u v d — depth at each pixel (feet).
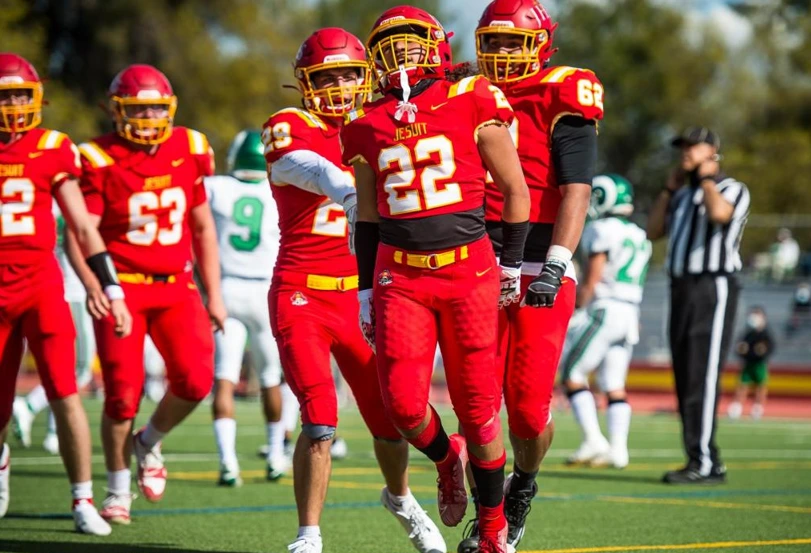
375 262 42.19
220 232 76.23
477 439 41.83
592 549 51.19
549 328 44.55
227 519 59.26
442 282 40.55
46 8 298.15
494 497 42.75
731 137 421.18
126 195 56.65
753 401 217.97
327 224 47.73
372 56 42.19
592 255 90.27
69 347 54.44
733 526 58.54
